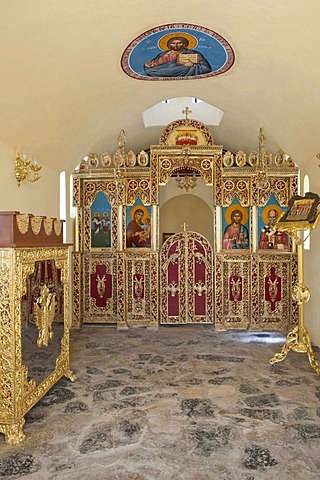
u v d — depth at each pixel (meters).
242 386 4.64
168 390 4.53
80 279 7.69
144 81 5.89
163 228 13.34
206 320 7.75
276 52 4.68
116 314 7.77
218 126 8.88
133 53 4.88
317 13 3.71
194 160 7.55
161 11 4.11
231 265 7.58
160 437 3.46
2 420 3.39
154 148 7.51
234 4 3.96
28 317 3.73
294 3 3.71
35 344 3.90
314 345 6.42
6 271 3.42
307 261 6.93
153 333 7.24
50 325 4.30
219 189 7.54
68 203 7.59
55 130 5.84
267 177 7.46
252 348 6.27
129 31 4.42
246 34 4.50
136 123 8.27
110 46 4.64
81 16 3.93
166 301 7.79
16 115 4.78
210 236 13.28
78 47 4.41
